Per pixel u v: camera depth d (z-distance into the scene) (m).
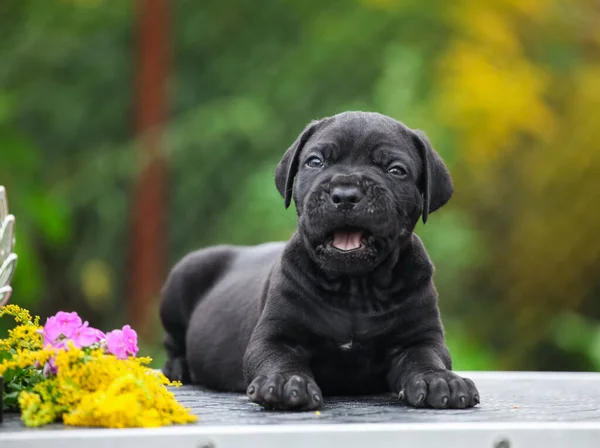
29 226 16.22
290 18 20.66
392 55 17.95
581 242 16.23
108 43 20.78
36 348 5.25
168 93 19.05
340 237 5.60
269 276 6.30
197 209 19.42
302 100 19.05
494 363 14.85
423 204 5.93
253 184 17.41
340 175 5.45
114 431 4.30
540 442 4.49
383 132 5.75
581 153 16.55
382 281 5.84
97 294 18.42
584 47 18.61
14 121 19.39
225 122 18.22
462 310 16.16
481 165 16.88
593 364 15.46
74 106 20.50
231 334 6.68
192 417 4.77
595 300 16.33
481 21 17.80
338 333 5.88
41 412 4.68
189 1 20.73
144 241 17.36
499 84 16.95
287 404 5.25
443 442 4.41
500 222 16.80
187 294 7.45
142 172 17.55
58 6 20.17
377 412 5.18
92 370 4.79
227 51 20.75
